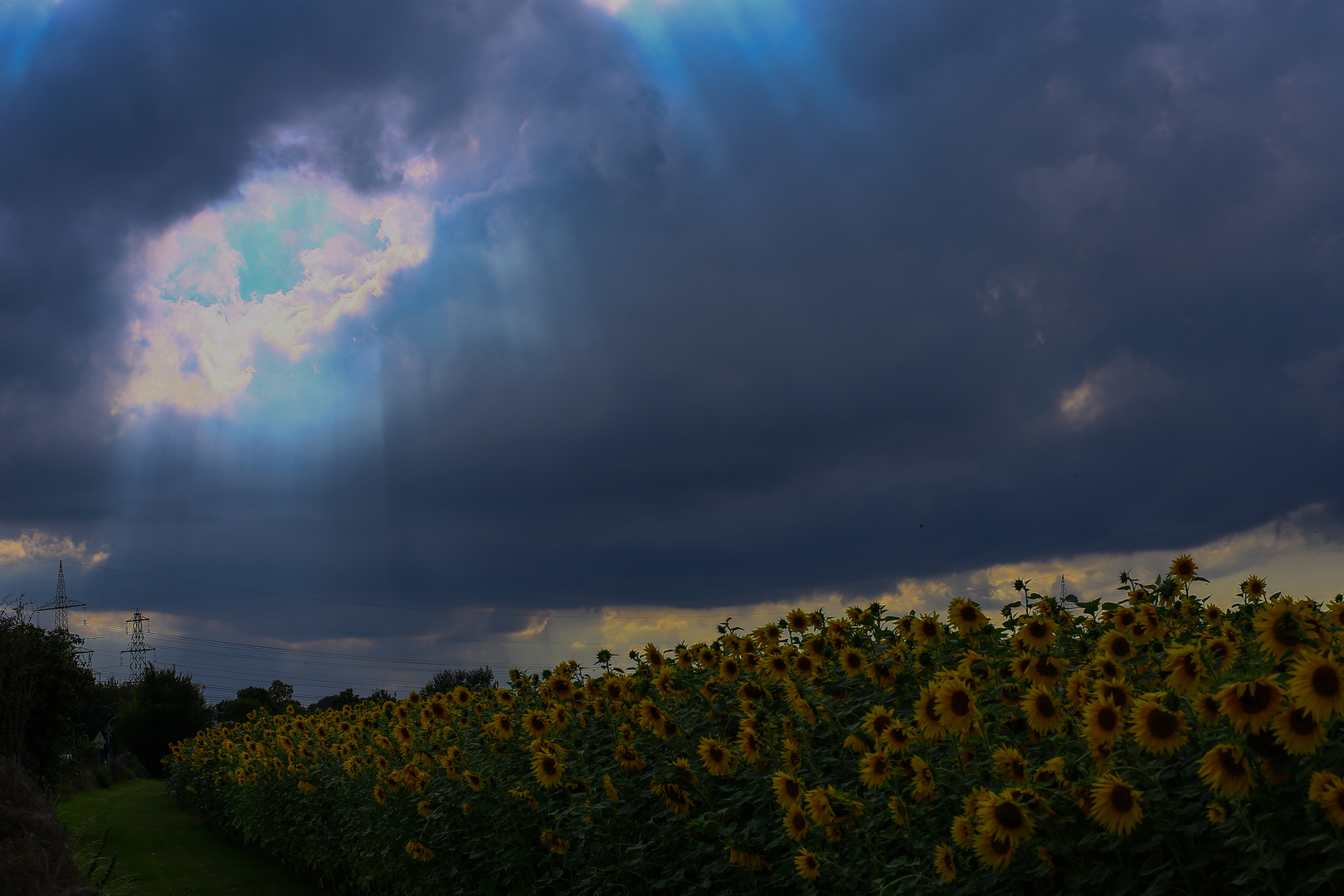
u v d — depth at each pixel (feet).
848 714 20.79
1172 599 22.53
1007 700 17.28
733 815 20.77
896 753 17.71
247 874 51.83
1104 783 12.92
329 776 45.57
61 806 78.79
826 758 20.01
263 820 54.24
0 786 30.68
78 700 85.30
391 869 32.83
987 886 13.92
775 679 24.16
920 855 15.97
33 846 28.40
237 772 58.18
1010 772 14.73
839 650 23.25
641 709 24.73
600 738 27.84
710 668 26.50
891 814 16.51
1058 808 13.74
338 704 148.77
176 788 91.45
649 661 28.30
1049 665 17.17
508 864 25.54
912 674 21.03
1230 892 12.65
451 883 28.66
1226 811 12.37
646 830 22.93
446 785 30.45
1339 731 12.87
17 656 78.74
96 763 144.25
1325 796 10.95
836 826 16.62
